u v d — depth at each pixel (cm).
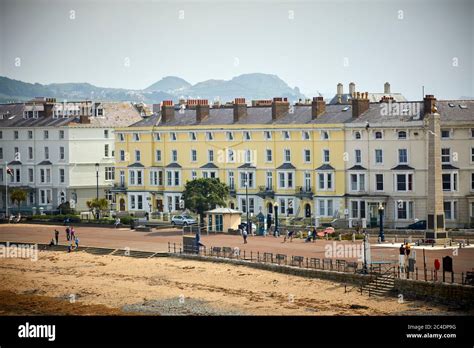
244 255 14750
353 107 18275
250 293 13025
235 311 12244
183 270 14575
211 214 17500
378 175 17800
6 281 14575
